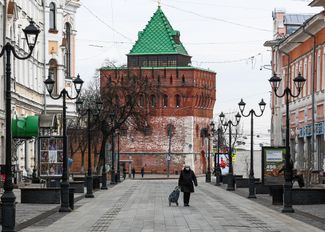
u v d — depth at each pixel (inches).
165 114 5748.0
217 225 1149.7
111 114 3257.9
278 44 3206.2
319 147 2534.5
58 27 3240.7
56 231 1068.5
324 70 2468.0
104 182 2519.7
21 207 1547.7
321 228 1101.1
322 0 2373.3
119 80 3986.2
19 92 2655.0
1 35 2285.9
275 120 3378.4
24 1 2751.0
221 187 2721.5
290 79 3110.2
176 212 1418.6
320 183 2351.1
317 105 2561.5
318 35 2564.0
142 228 1104.2
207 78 6003.9
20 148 2691.9
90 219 1268.5
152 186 2773.1
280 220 1238.9
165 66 5787.4
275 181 1759.4
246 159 4023.1
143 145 5723.4
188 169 1601.9
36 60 3051.2
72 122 3649.1
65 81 3344.0
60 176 1792.6
